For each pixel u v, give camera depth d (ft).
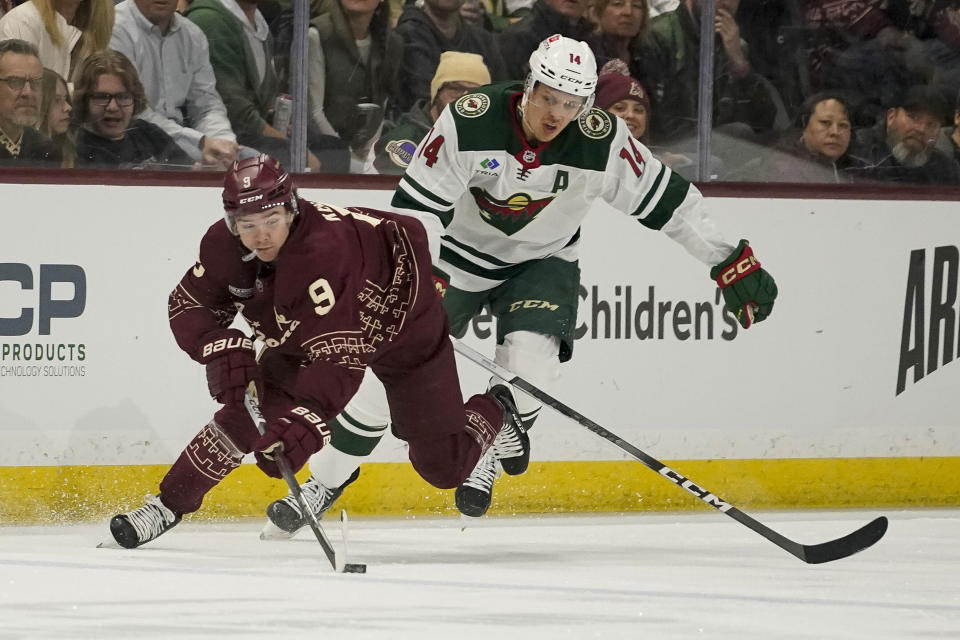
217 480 35.76
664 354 51.11
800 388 52.37
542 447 50.24
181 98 49.90
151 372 47.42
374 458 49.24
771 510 51.96
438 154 37.60
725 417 51.70
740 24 53.21
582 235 50.31
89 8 48.85
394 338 31.91
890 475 53.21
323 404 30.55
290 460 30.45
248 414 34.53
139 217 47.29
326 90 50.90
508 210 39.11
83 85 49.01
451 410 33.88
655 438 51.11
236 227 29.37
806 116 54.13
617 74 52.44
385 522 47.42
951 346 53.83
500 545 40.78
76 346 46.85
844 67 54.19
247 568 33.22
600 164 38.45
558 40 35.99
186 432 47.73
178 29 49.52
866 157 54.75
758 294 40.65
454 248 41.04
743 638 25.13
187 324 32.94
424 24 51.39
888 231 53.01
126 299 47.21
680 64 52.85
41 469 46.55
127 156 49.67
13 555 35.27
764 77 53.67
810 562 36.35
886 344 53.11
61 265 46.73
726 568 35.70
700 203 40.14
